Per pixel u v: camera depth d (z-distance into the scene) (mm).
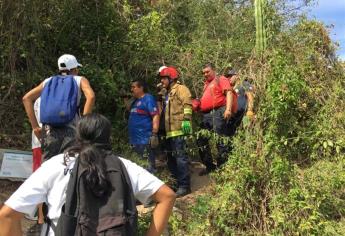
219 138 4234
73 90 3234
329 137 3908
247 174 3738
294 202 3584
